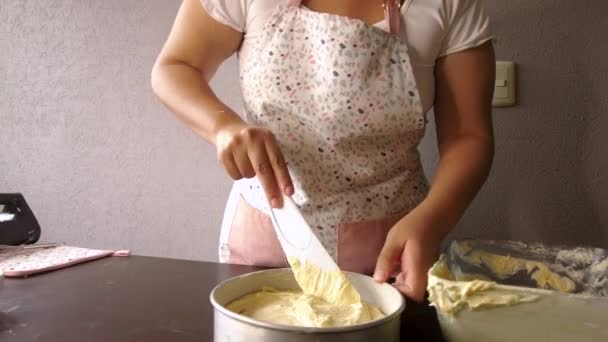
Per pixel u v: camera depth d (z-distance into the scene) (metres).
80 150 1.25
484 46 0.70
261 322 0.36
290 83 0.67
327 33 0.65
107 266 0.71
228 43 0.72
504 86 0.90
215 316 0.40
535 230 0.93
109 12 1.18
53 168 1.29
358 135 0.67
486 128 0.69
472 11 0.69
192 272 0.68
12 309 0.54
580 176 0.90
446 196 0.59
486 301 0.38
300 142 0.68
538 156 0.92
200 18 0.69
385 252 0.52
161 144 1.18
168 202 1.19
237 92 1.08
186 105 0.63
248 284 0.52
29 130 1.29
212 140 0.59
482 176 0.64
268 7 0.68
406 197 0.72
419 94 0.67
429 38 0.67
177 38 0.71
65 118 1.26
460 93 0.69
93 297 0.58
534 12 0.89
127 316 0.52
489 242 0.52
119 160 1.22
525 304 0.37
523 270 0.51
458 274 0.49
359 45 0.64
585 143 0.89
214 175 1.14
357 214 0.70
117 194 1.23
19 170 1.32
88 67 1.22
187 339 0.47
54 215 1.30
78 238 1.29
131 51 1.17
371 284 0.50
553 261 0.51
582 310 0.36
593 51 0.87
